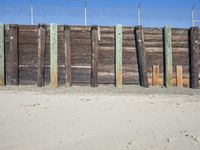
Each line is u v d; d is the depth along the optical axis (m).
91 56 17.92
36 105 12.03
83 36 18.00
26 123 9.10
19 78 17.88
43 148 6.89
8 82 17.73
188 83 18.45
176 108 11.79
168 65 18.12
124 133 8.11
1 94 14.98
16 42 17.69
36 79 17.84
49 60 17.83
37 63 17.81
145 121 9.48
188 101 13.70
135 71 18.19
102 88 17.19
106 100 13.45
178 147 6.95
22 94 15.05
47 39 17.88
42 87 17.30
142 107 11.86
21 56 17.88
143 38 18.11
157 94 15.88
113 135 7.92
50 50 17.62
